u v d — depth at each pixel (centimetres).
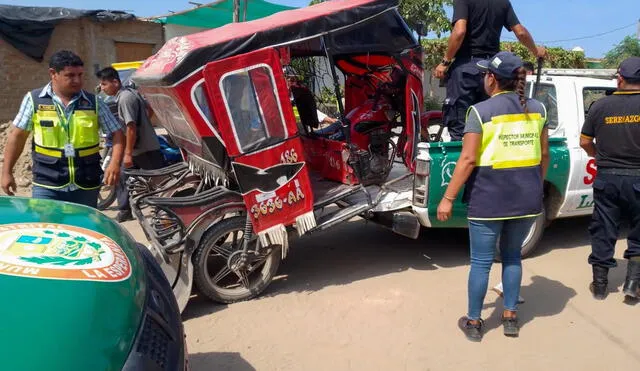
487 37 519
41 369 171
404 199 500
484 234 371
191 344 388
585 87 566
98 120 423
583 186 555
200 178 549
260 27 434
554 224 670
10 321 184
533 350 377
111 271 229
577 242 603
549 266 531
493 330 404
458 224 500
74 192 421
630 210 434
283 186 436
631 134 420
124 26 1619
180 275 430
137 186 555
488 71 372
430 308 439
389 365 360
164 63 439
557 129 558
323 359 368
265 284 460
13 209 275
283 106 427
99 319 199
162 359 213
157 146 682
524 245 545
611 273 510
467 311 433
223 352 378
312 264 541
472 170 367
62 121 403
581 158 546
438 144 477
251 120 418
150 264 288
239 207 440
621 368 355
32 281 205
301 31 428
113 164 432
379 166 517
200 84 403
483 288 381
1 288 198
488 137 358
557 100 559
